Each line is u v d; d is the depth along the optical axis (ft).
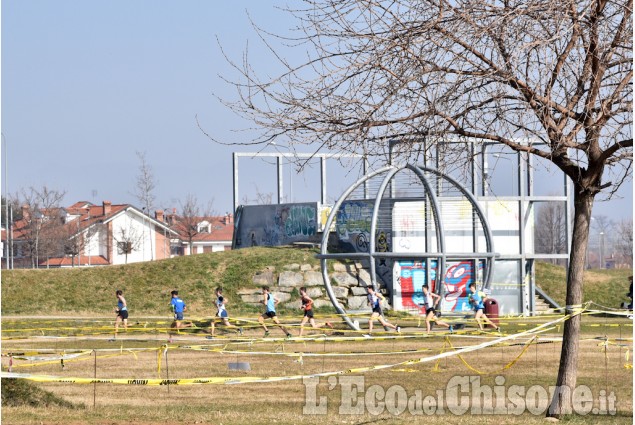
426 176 354.54
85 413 142.72
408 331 327.06
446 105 129.08
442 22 124.36
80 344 294.05
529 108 127.65
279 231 533.55
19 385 157.69
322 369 215.31
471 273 419.95
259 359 240.73
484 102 131.64
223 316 344.69
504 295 427.74
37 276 452.35
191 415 142.92
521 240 429.38
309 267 450.71
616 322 392.68
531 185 433.07
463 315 366.02
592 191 142.10
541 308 455.22
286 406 160.15
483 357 245.04
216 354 257.34
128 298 439.63
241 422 135.74
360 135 126.93
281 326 334.44
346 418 144.15
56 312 424.05
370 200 438.40
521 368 218.79
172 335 335.06
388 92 125.08
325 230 357.41
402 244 420.36
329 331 346.74
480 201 424.05
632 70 130.41
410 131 130.21
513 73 125.59
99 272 459.32
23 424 130.11
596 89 130.93
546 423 141.08
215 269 457.27
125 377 199.72
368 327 364.79
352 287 437.99
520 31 121.90
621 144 133.39
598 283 503.61
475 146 138.92
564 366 147.74
